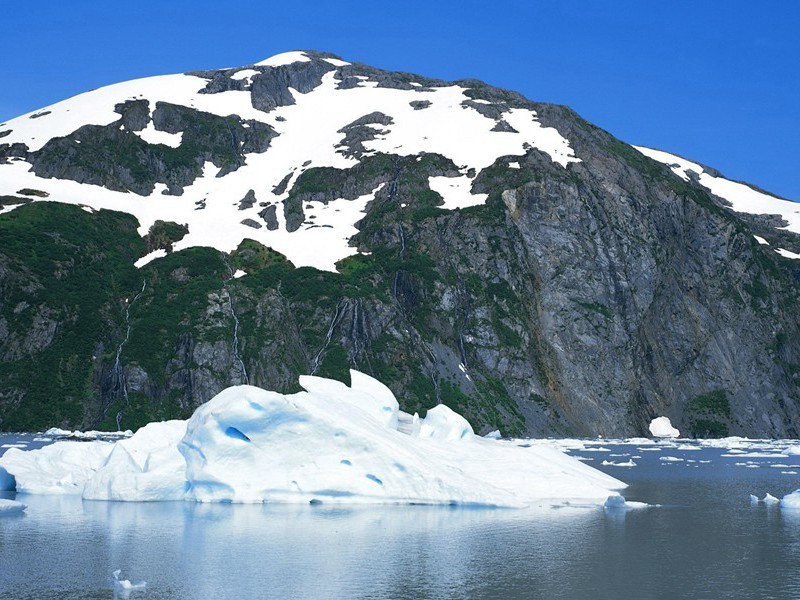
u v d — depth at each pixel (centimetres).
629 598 2667
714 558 3191
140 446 4734
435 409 5059
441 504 4197
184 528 3653
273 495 4206
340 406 4400
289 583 2820
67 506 4206
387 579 2867
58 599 2655
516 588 2769
